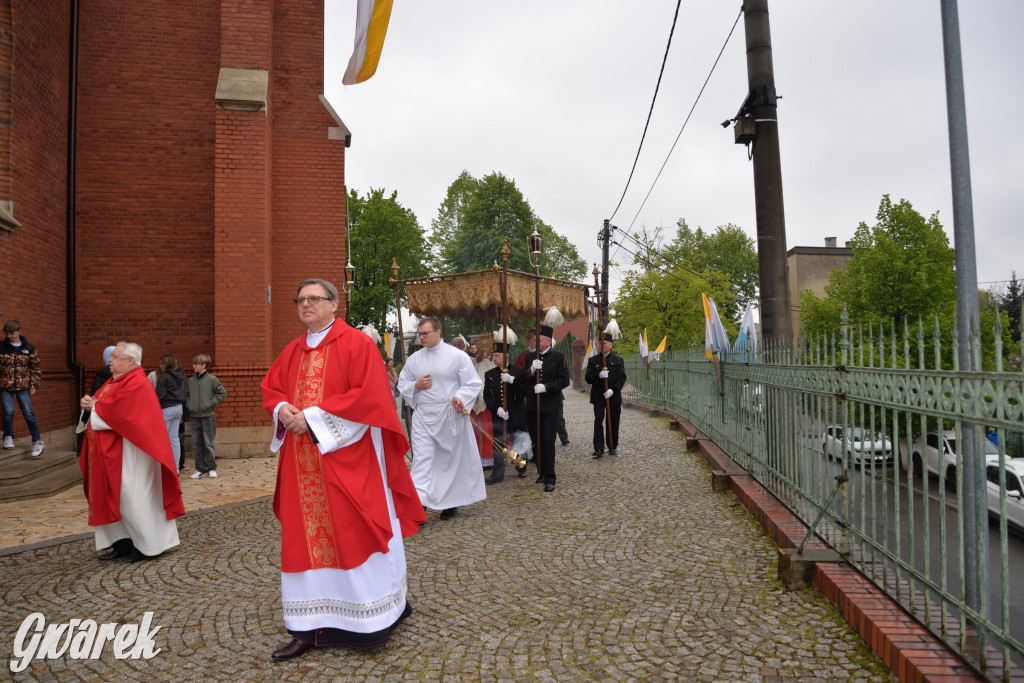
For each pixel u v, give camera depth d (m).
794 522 5.36
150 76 11.46
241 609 4.34
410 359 6.69
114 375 5.43
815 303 19.48
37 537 6.16
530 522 6.36
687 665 3.38
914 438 5.05
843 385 4.42
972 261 3.37
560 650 3.61
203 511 7.10
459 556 5.36
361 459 3.71
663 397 18.02
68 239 10.88
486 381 8.82
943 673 2.86
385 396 3.76
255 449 10.73
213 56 11.64
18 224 9.14
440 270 48.16
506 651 3.62
